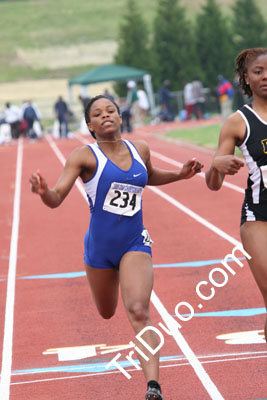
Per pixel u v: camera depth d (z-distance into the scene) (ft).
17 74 496.23
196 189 116.78
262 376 39.55
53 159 183.42
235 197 106.52
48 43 564.30
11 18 625.00
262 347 44.29
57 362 44.57
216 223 88.74
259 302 54.49
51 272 69.72
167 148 186.29
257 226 35.24
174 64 329.52
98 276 38.19
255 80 35.14
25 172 159.22
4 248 82.79
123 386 39.75
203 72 328.49
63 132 252.42
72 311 55.93
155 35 332.80
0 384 41.42
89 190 36.81
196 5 610.24
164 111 287.07
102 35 578.25
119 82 322.75
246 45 340.59
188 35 330.54
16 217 103.60
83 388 39.86
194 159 38.47
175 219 93.45
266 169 34.88
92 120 36.91
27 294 62.03
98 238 37.14
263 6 588.91
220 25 332.60
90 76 280.31
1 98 425.28
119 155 36.96
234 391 37.76
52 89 449.89
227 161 33.47
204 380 39.65
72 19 619.67
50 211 106.73
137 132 250.37
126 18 334.65
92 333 49.96
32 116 247.29
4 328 52.75
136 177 36.58
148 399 32.48
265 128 34.86
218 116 289.12
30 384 41.09
